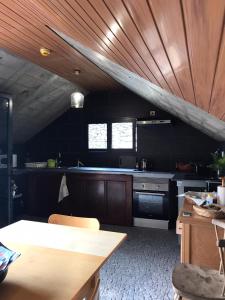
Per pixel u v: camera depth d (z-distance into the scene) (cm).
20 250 141
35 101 426
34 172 486
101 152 511
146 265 291
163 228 414
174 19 53
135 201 426
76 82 430
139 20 63
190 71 88
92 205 450
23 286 106
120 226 430
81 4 73
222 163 364
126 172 430
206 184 362
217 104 127
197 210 201
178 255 317
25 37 251
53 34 238
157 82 147
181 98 166
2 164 372
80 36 120
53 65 341
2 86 355
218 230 195
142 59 103
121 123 496
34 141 553
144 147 481
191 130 452
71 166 528
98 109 511
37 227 178
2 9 195
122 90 490
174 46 70
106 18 74
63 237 160
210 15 44
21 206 499
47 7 102
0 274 104
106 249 143
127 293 235
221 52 59
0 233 167
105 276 266
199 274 167
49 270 119
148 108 477
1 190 377
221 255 145
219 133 300
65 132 533
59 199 462
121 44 94
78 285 107
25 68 338
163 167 470
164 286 247
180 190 373
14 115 434
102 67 306
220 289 152
